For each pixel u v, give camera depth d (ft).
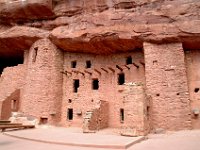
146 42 46.80
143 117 35.27
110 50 53.67
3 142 28.86
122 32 47.47
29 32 55.72
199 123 42.73
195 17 44.04
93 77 55.42
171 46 45.55
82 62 57.31
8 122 48.85
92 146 24.88
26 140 30.40
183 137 32.45
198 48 46.96
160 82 44.52
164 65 45.09
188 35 43.57
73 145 25.85
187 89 43.09
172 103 42.98
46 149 23.53
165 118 42.65
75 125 53.42
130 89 37.35
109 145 24.25
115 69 53.72
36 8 54.13
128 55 53.16
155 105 43.68
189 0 45.16
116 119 50.49
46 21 56.13
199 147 23.56
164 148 23.75
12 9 55.36
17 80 58.49
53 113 52.70
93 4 51.85
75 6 53.47
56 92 54.80
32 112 52.08
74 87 57.11
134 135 34.09
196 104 44.19
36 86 53.36
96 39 50.24
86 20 51.42
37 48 56.18
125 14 48.44
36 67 54.60
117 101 51.42
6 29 59.41
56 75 55.57
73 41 52.65
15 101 56.24
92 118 43.11
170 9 45.60
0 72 72.38
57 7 55.11
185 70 44.14
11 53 64.54
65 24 54.19
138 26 46.70
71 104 55.26
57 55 56.59
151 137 34.14
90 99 54.19
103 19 49.70
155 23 46.11
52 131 41.19
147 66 45.88
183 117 42.01
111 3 50.47
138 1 48.44
